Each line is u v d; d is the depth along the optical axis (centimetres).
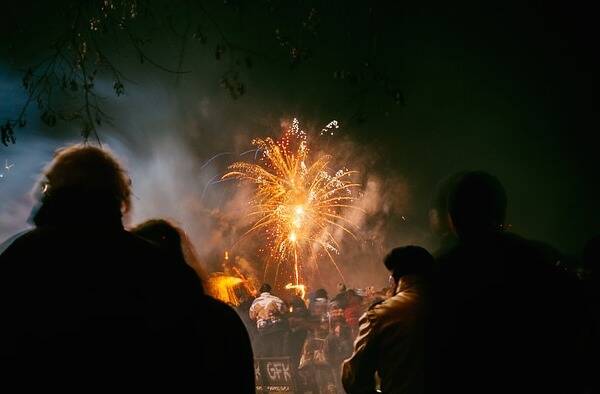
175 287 335
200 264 442
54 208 339
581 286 427
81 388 313
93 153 351
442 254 437
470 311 409
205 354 342
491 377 402
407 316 539
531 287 411
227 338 354
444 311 415
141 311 324
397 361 538
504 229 493
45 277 322
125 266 329
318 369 1559
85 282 322
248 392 360
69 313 317
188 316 337
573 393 414
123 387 317
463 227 437
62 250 328
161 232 424
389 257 584
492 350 403
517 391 400
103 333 318
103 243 333
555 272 421
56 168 346
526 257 421
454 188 441
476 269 418
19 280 322
